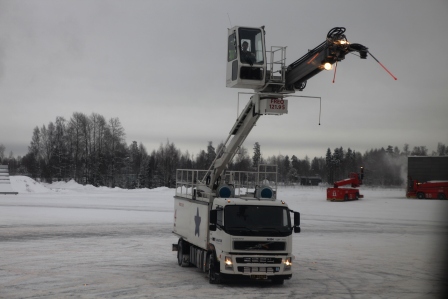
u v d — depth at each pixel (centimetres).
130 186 11325
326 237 3209
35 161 12150
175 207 2253
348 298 1566
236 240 1658
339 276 1961
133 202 5712
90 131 11581
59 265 2059
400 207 5453
